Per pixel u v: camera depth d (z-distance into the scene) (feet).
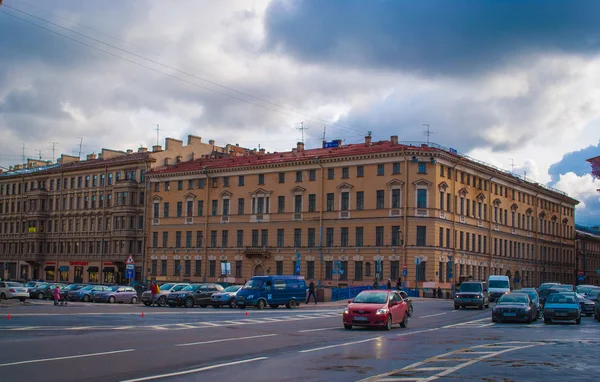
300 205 275.59
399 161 252.42
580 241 431.84
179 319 117.29
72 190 352.90
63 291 216.54
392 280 250.16
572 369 55.11
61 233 355.77
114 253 327.47
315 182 271.90
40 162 413.80
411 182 249.96
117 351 65.62
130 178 329.72
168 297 174.29
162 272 314.14
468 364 57.72
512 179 319.27
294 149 298.35
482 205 290.97
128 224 324.39
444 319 130.41
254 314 138.21
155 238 318.65
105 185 337.52
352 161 263.08
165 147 334.85
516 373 52.65
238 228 291.79
